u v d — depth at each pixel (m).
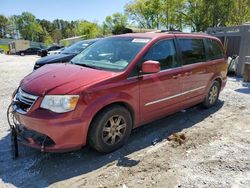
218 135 4.45
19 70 14.12
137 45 4.19
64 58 8.56
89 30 59.75
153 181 3.10
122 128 3.83
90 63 4.21
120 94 3.63
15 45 48.12
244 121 5.19
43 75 3.69
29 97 3.29
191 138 4.32
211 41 5.80
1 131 4.49
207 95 5.75
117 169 3.37
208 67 5.47
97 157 3.66
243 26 10.61
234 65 11.04
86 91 3.28
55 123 3.11
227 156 3.69
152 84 4.09
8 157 3.62
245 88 8.30
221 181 3.10
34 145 3.31
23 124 3.32
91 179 3.14
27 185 3.01
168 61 4.48
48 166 3.41
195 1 37.78
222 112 5.77
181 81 4.70
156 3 46.12
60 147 3.23
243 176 3.21
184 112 5.73
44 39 99.38
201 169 3.36
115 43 4.48
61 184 3.04
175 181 3.10
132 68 3.83
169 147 4.00
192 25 38.84
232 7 33.28
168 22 42.88
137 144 4.09
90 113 3.31
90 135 3.49
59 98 3.16
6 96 7.06
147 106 4.12
